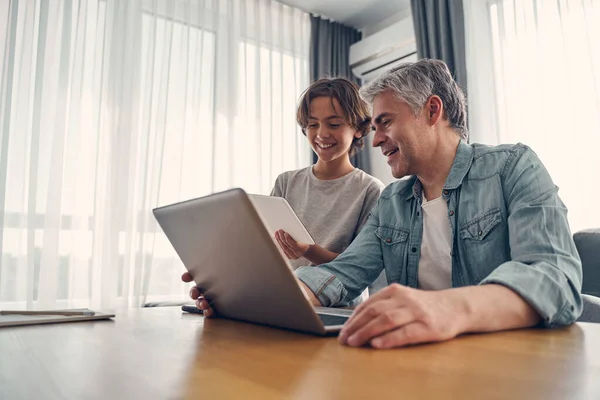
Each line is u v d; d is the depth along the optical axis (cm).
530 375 40
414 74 114
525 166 102
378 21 344
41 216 226
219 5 291
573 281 73
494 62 260
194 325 75
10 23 226
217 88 282
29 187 222
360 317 56
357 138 172
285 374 42
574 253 83
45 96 231
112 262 237
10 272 217
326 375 41
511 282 67
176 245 84
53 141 228
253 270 62
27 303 216
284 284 59
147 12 265
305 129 167
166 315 90
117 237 238
